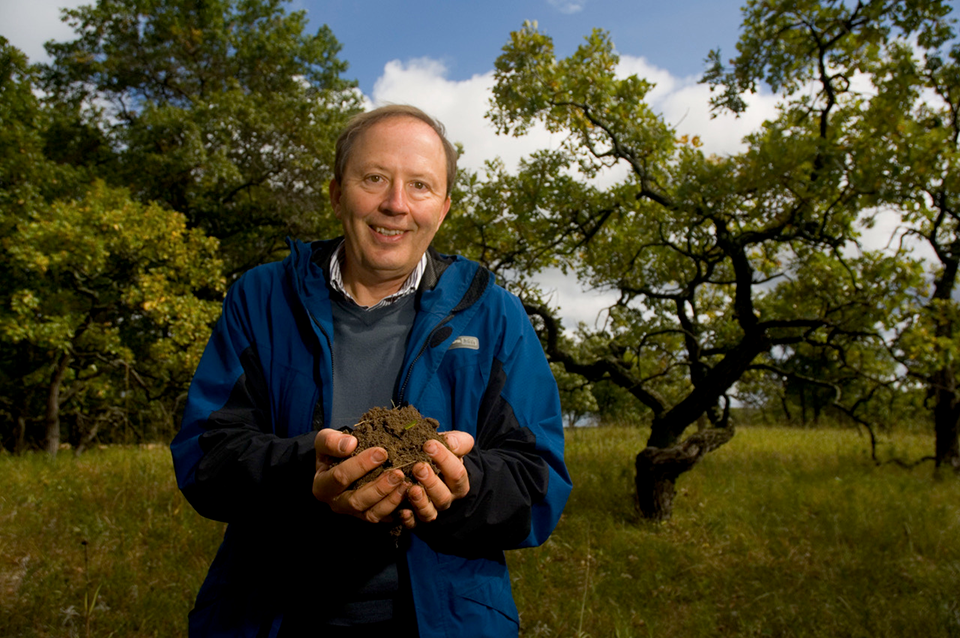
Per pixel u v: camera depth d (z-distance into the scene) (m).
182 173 15.89
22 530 5.15
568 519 6.47
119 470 7.63
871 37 6.89
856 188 5.71
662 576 4.95
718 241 6.70
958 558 5.57
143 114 15.38
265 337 1.39
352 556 1.30
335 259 1.49
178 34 17.47
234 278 18.30
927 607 4.34
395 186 1.37
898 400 11.27
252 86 18.52
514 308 1.49
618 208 7.71
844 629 4.09
